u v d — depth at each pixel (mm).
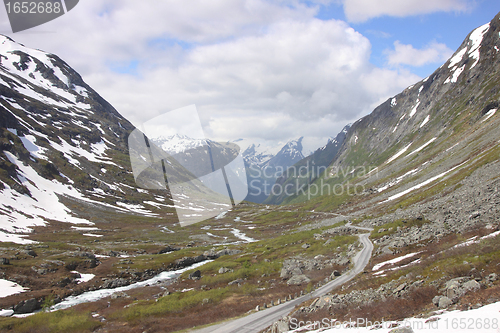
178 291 61875
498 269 21891
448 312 17547
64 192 182500
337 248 81312
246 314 38312
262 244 114938
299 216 196875
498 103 164250
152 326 38406
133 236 141500
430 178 138750
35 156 199125
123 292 65625
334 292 39281
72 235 129250
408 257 45281
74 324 40625
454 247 34875
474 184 84312
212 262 91812
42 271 73062
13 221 130250
